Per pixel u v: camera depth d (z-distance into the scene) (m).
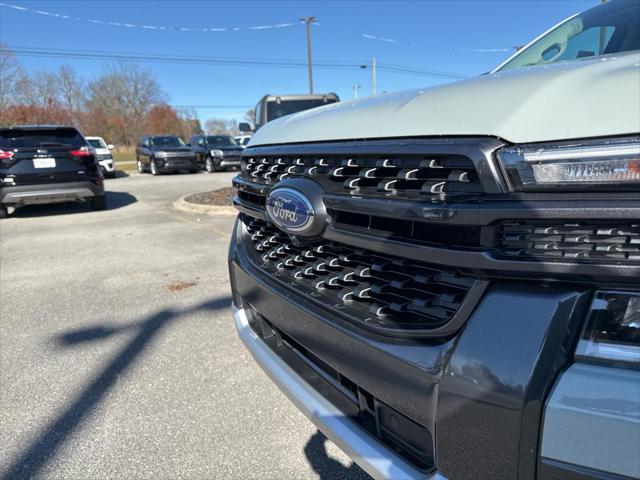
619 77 0.98
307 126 1.71
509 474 0.99
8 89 43.75
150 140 20.53
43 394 2.52
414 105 1.33
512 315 1.00
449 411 1.09
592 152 0.94
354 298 1.46
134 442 2.13
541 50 2.49
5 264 5.20
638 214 0.87
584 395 0.88
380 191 1.32
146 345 3.08
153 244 6.07
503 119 1.08
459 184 1.14
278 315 1.78
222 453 2.05
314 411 1.55
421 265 1.23
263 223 2.00
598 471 0.87
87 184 8.41
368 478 1.90
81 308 3.76
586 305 0.93
